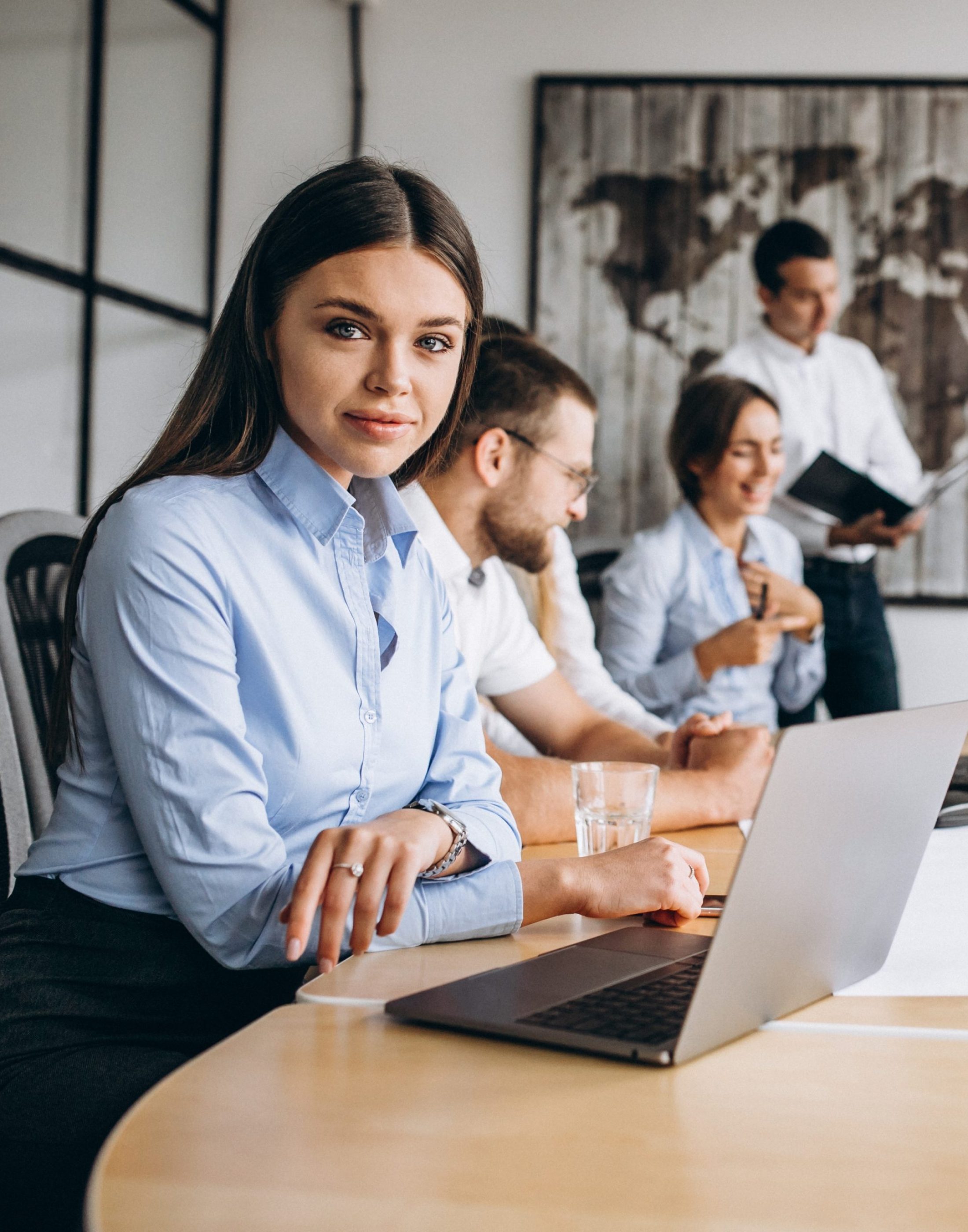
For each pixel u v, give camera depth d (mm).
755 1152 542
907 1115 586
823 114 3457
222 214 3641
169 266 3383
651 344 3506
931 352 3451
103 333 3023
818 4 3492
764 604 2721
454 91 3580
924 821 812
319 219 956
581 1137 555
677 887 952
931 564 3453
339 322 961
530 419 1646
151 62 3227
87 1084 862
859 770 703
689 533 2912
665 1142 551
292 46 3615
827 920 733
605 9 3535
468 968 836
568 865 954
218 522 967
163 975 936
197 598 922
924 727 764
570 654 2176
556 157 3520
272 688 962
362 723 1008
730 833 1382
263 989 961
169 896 888
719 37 3516
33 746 1219
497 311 3574
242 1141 548
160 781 882
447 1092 607
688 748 1548
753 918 649
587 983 752
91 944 939
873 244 3453
